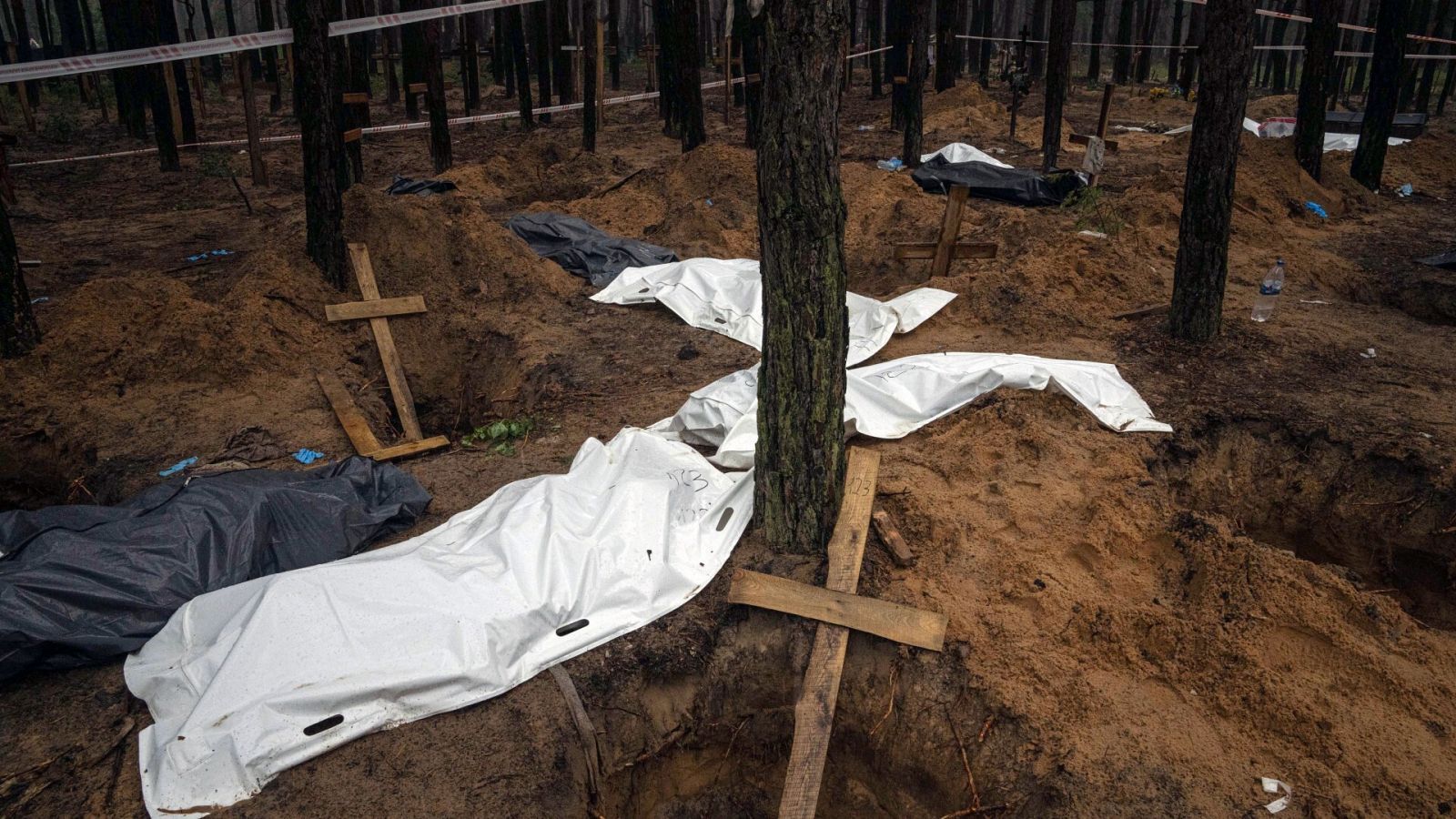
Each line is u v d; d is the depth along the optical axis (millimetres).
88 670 3682
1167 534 4297
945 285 7316
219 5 41719
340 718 3332
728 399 5344
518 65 16766
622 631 3887
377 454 5453
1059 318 6703
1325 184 11016
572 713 3508
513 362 6820
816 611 3863
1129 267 7516
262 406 5949
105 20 15945
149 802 3061
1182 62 21078
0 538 3998
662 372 6371
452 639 3588
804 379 3852
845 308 3820
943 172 11297
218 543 4066
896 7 15430
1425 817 3082
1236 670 3623
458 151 15125
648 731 3744
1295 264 8148
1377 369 6035
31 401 5844
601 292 7816
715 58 24516
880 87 20969
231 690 3301
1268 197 9961
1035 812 3264
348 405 5926
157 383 6125
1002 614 3914
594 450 4879
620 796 3678
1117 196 10539
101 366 6121
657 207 10641
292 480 4648
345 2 12211
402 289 7520
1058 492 4598
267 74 20062
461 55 18750
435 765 3271
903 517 4477
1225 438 5258
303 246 7500
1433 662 3617
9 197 10461
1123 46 22828
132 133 16125
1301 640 3736
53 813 3057
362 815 3078
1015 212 9555
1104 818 3148
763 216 3654
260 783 3143
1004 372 5473
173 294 6664
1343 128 15188
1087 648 3799
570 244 8609
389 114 19750
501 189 12117
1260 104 17625
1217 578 4012
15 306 6070
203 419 5754
